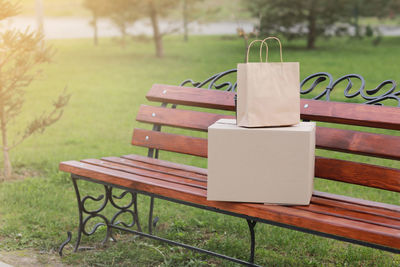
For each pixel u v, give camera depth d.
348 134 2.82
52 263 3.28
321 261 3.28
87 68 15.33
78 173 3.30
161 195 2.92
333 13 20.39
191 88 3.57
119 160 3.53
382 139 2.71
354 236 2.23
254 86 2.46
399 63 14.45
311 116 3.00
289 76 2.52
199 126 3.40
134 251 3.42
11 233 3.71
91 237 3.68
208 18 19.69
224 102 3.34
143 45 23.30
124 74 13.87
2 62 5.00
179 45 22.77
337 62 14.98
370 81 10.97
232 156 2.50
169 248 3.47
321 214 2.41
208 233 3.80
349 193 4.71
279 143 2.45
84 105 9.52
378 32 22.62
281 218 2.42
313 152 2.61
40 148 6.49
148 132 3.61
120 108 9.19
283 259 3.27
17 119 8.36
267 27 19.58
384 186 2.66
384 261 3.25
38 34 5.05
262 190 2.51
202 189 2.81
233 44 19.38
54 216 4.08
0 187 4.86
